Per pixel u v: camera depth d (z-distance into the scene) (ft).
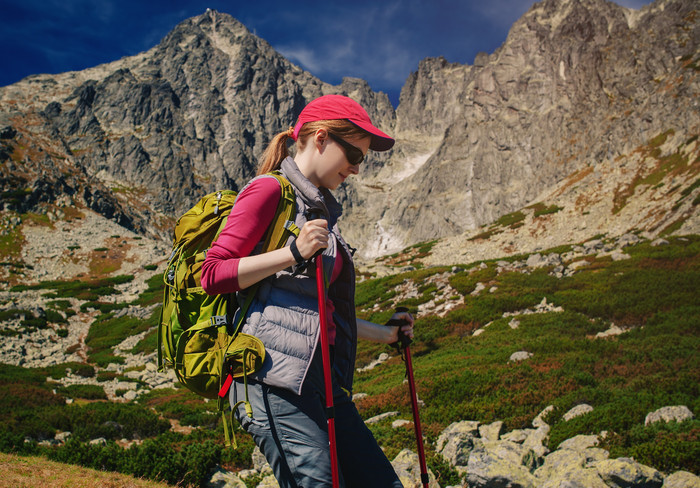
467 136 609.42
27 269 279.08
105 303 221.46
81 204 385.91
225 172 637.71
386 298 155.33
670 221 192.13
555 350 65.72
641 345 59.57
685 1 408.26
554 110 464.24
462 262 268.00
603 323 82.48
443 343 91.97
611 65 419.95
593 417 35.27
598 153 335.88
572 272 125.90
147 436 60.59
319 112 8.98
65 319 196.44
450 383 54.90
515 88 548.72
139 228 467.52
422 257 297.33
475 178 540.11
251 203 8.13
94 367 137.28
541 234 271.28
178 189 591.78
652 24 418.51
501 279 128.77
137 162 599.16
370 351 97.91
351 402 9.27
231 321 8.39
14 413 61.52
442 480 28.55
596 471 25.02
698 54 314.96
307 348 8.05
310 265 8.32
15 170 380.17
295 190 8.64
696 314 72.90
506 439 37.29
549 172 431.02
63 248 307.58
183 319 8.56
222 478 33.78
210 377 8.13
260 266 7.68
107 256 302.45
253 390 7.98
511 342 79.92
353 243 650.84
